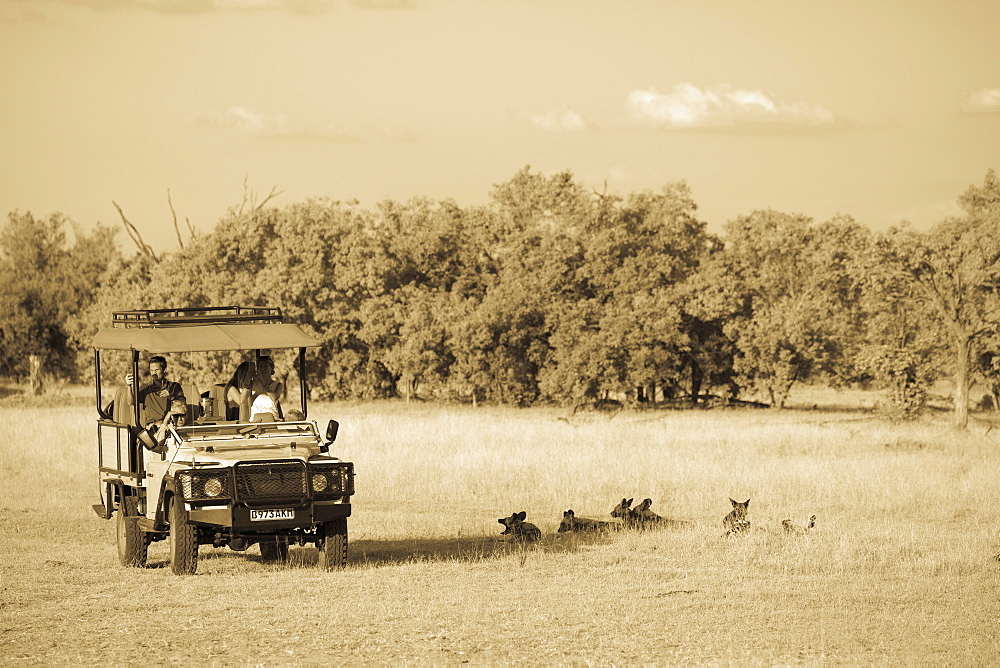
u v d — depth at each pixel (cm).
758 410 9069
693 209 9669
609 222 9631
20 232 11550
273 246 9700
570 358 8662
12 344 10681
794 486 3444
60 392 10525
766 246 9625
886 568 2197
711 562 2255
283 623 1697
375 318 9550
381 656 1512
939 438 5481
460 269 10544
